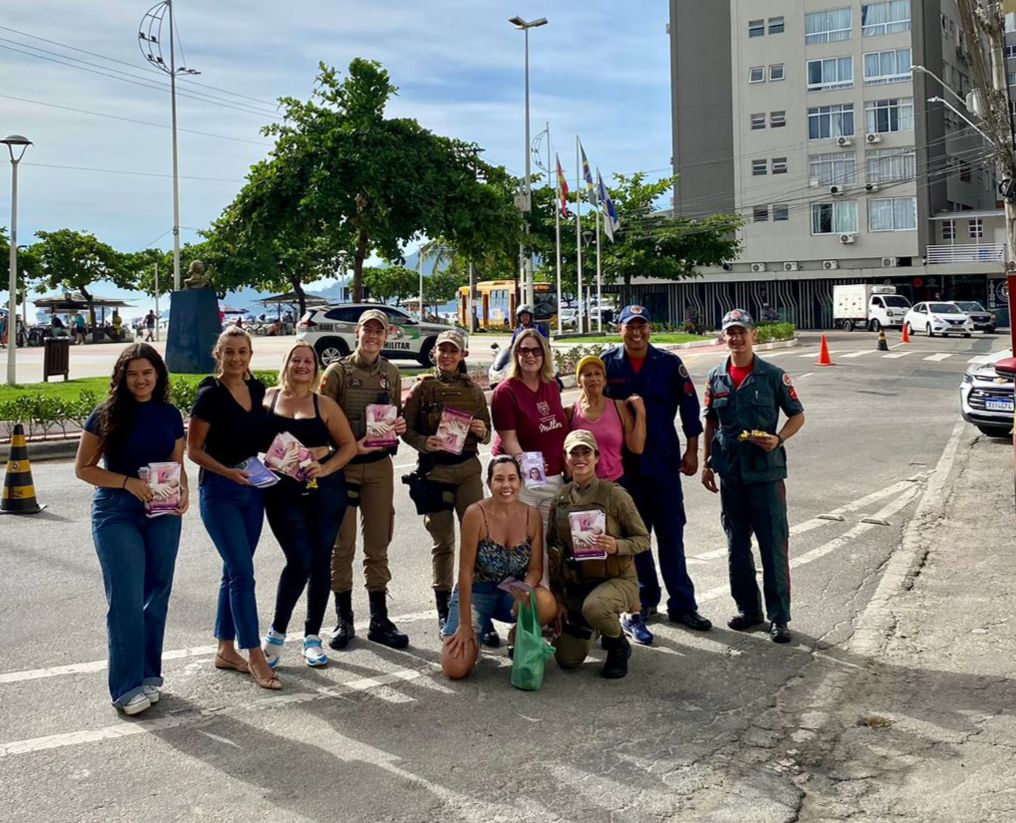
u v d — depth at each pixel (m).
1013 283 9.74
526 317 11.32
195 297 25.64
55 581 7.95
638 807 4.29
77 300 64.62
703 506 11.18
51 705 5.41
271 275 68.62
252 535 5.93
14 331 23.67
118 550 5.30
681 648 6.47
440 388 6.80
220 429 5.82
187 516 10.61
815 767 4.70
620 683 5.82
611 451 6.72
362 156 28.66
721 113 65.38
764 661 6.20
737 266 64.06
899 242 59.75
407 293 92.12
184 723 5.18
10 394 21.64
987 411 15.51
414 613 7.17
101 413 5.32
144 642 5.48
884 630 6.71
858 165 60.56
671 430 6.97
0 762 4.70
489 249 31.70
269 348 40.62
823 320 62.53
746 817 4.20
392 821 4.15
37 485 12.55
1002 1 16.02
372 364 6.73
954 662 6.09
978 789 4.42
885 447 15.53
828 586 7.93
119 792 4.39
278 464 5.86
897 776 4.59
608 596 5.82
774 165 62.84
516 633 5.77
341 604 6.53
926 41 59.62
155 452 5.43
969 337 45.75
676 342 41.41
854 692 5.64
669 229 55.62
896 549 9.10
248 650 5.75
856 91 60.34
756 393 6.63
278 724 5.18
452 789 4.44
